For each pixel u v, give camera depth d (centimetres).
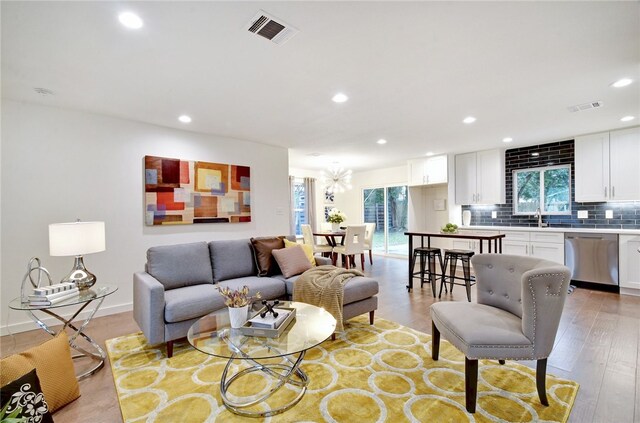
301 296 302
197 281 311
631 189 422
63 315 332
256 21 186
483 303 235
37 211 320
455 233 445
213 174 446
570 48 221
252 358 170
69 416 178
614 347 256
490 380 209
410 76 264
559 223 510
